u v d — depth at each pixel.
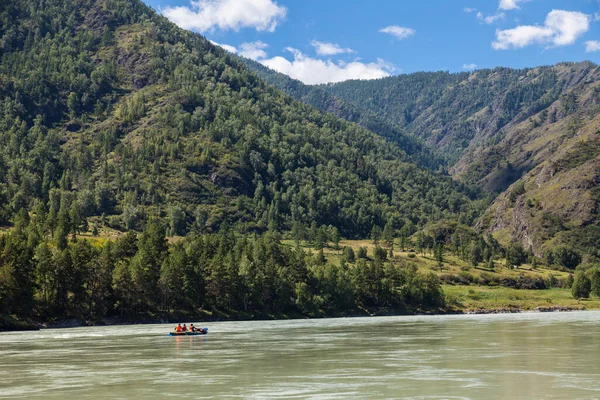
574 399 58.84
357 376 72.69
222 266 195.12
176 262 187.38
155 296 184.38
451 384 67.00
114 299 177.50
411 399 58.97
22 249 160.12
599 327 147.62
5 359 90.06
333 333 136.62
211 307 196.00
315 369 78.56
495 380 69.44
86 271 170.12
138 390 64.56
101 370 78.62
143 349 103.25
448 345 107.81
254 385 67.00
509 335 127.19
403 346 106.50
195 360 88.00
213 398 60.12
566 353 94.56
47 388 66.00
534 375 72.88
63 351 100.38
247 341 117.31
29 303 158.25
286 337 126.25
